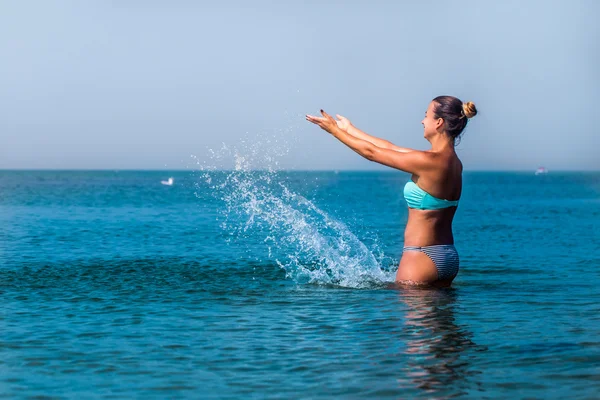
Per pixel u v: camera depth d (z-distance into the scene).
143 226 23.83
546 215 35.59
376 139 9.43
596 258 14.24
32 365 5.75
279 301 8.67
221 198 53.03
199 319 7.60
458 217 33.88
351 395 4.92
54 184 111.75
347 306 8.20
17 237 19.05
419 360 5.79
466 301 8.43
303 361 5.81
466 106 8.70
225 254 14.60
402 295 8.87
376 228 24.89
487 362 5.70
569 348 6.12
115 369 5.62
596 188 113.62
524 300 8.52
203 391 5.05
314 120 8.75
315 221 27.44
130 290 9.71
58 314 7.94
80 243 17.34
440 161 8.62
